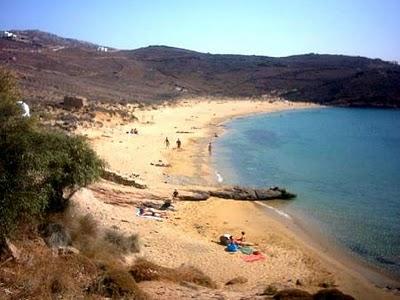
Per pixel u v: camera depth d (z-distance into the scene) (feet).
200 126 298.15
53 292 45.01
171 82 606.96
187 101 458.50
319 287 77.10
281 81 638.94
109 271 51.96
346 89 552.82
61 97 319.47
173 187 136.46
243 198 136.56
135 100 400.47
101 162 83.20
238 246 97.55
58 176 70.23
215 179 161.17
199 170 172.35
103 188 117.29
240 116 382.22
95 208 99.55
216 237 103.65
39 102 265.54
